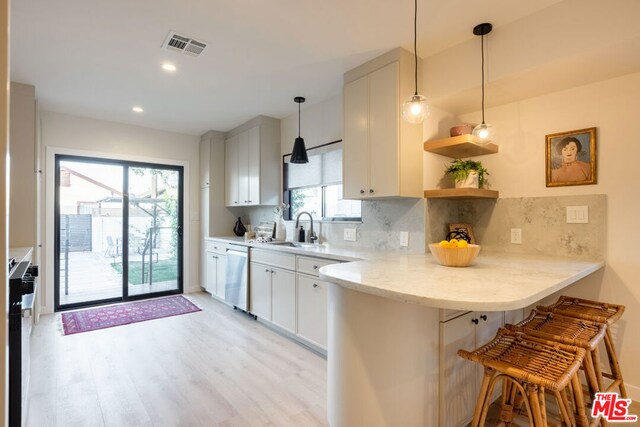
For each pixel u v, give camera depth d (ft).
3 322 2.94
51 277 12.76
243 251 12.47
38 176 11.24
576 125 7.47
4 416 2.97
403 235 9.05
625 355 6.81
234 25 7.14
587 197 7.29
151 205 15.43
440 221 8.99
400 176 7.94
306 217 12.69
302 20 6.94
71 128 13.19
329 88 10.57
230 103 11.94
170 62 8.80
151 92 10.85
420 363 5.20
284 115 13.39
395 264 6.37
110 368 8.20
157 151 15.30
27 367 6.20
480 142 7.75
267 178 13.55
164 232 15.78
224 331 10.82
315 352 9.20
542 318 5.92
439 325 5.42
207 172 15.83
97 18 6.86
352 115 9.09
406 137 8.11
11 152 9.65
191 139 16.35
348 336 5.36
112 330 10.87
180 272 16.10
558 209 7.72
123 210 14.66
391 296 4.21
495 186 8.82
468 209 9.34
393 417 5.03
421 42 7.73
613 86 7.00
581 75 6.89
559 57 6.24
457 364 5.67
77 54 8.34
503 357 4.42
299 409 6.53
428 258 7.38
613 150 6.97
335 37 7.59
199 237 16.55
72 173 13.53
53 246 12.82
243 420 6.19
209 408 6.55
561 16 6.24
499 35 7.09
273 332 10.75
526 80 7.15
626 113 6.83
